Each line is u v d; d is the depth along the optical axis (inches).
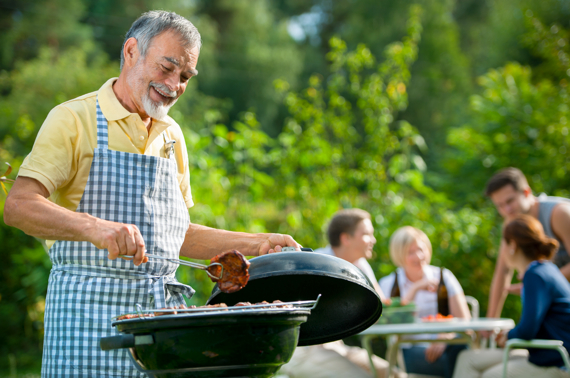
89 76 569.3
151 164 76.2
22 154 401.7
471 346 151.0
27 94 534.3
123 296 71.5
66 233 61.9
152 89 75.1
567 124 323.6
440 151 603.5
